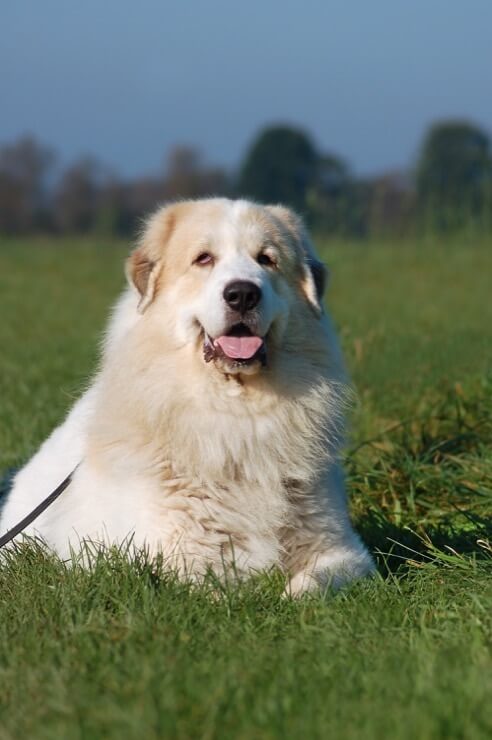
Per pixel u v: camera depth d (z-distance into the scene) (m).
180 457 5.87
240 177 54.25
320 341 6.27
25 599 5.26
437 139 37.00
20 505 6.78
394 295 21.62
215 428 5.90
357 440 9.00
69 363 13.75
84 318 20.23
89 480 6.10
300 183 52.16
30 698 4.04
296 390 6.07
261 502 5.94
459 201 34.22
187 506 5.88
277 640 4.79
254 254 6.09
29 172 63.88
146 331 6.12
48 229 64.19
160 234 6.27
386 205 39.69
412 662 4.25
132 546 5.77
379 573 5.70
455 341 13.37
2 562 6.12
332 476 6.28
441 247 31.48
